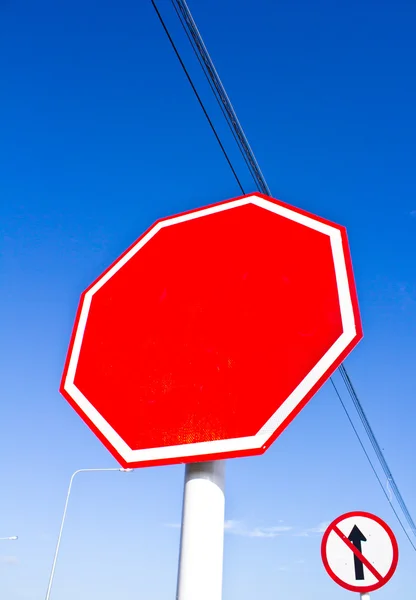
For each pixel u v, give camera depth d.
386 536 4.08
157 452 1.84
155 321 2.15
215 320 2.04
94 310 2.33
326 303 1.89
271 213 2.22
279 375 1.82
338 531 4.19
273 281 2.03
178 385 1.95
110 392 2.06
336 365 1.75
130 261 2.39
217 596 1.56
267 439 1.70
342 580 4.00
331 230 2.03
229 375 1.89
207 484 1.72
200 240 2.29
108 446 1.95
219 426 1.80
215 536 1.64
